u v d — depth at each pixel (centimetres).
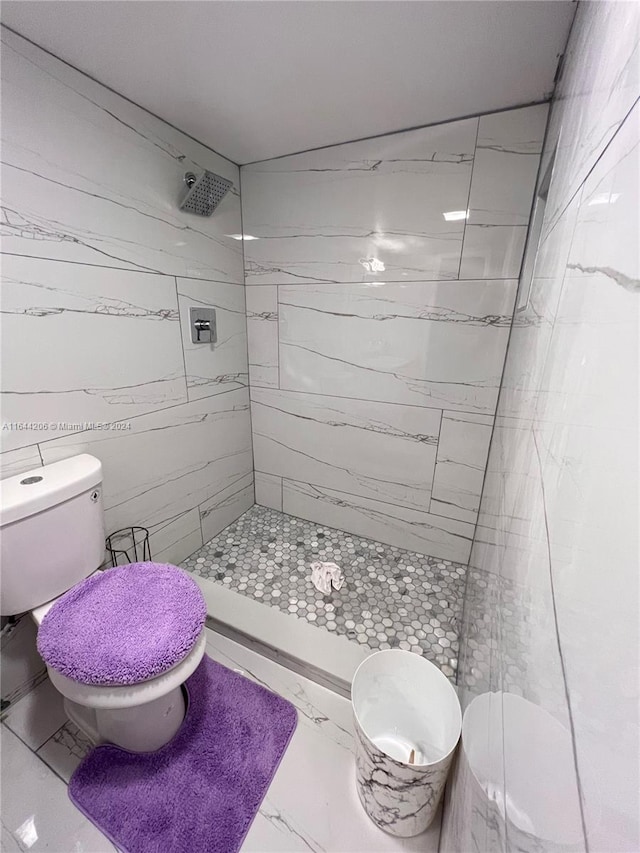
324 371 168
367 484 175
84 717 104
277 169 150
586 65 53
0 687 106
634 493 18
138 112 114
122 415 126
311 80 102
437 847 82
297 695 114
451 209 127
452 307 136
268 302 169
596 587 23
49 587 99
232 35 85
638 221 22
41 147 93
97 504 109
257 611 139
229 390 175
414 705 97
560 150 73
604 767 19
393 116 119
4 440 96
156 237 127
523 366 81
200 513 171
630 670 17
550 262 63
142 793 90
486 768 49
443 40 87
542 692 31
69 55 92
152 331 131
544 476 42
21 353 96
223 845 82
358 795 90
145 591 98
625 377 22
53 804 88
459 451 151
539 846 27
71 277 104
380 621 136
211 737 102
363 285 148
